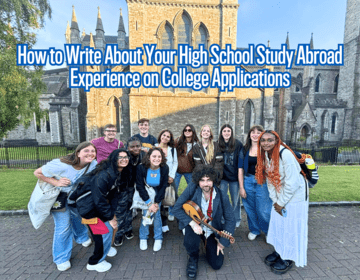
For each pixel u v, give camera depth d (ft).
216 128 70.95
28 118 43.27
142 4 65.16
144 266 9.15
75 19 91.20
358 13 108.88
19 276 8.52
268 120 71.61
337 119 115.14
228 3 66.03
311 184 8.68
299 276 8.36
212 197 8.61
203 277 8.37
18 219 14.19
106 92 67.92
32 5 40.83
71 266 9.16
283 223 8.48
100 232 8.30
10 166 35.55
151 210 9.82
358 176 25.39
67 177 8.35
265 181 9.77
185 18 68.03
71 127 96.43
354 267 8.87
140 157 11.32
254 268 8.94
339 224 13.03
